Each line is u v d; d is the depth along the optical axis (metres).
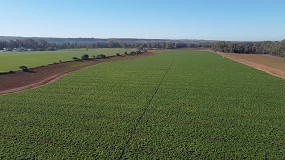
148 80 63.25
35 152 24.91
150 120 34.31
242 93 49.94
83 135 29.09
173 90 52.28
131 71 78.88
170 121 33.97
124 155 24.62
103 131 30.34
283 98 46.22
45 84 57.31
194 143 27.22
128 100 44.22
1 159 23.55
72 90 51.31
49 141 27.41
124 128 31.34
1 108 38.59
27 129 30.53
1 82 56.28
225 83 60.06
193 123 33.25
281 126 32.34
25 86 54.91
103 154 24.75
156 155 24.64
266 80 64.25
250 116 36.19
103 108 39.47
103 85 56.59
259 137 28.84
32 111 37.38
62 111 37.66
